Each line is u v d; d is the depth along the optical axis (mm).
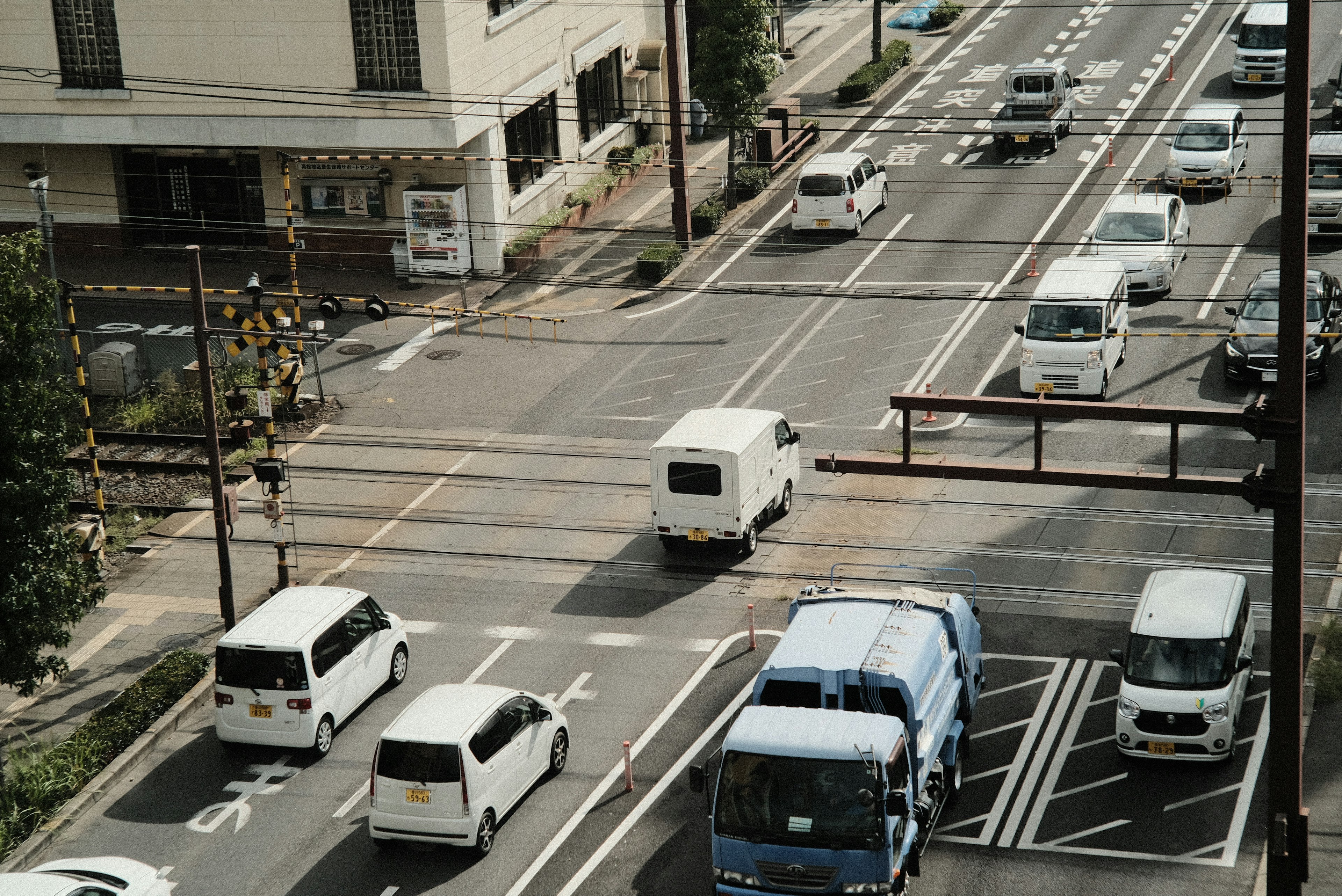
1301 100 13477
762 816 19062
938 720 21688
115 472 37094
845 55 67500
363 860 22109
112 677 28297
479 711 22359
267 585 31344
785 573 30188
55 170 50594
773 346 41625
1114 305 37688
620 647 27922
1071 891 20266
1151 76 58969
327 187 48438
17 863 22234
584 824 22672
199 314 27875
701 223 49969
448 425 38219
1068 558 29750
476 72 46250
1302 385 13891
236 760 25188
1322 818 21422
